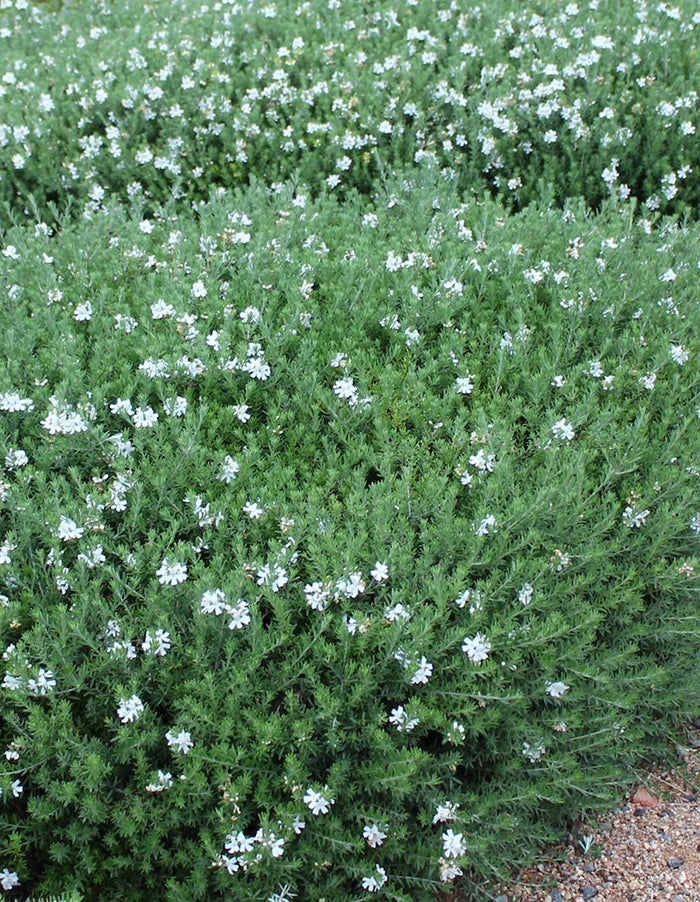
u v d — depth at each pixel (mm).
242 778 821
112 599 910
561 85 1710
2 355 1147
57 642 845
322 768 879
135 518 950
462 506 1018
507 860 935
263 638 866
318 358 1136
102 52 2012
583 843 988
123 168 1754
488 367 1158
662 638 1003
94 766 802
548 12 1992
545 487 946
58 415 996
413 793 875
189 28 2055
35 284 1273
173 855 852
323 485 1022
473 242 1369
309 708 890
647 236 1449
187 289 1216
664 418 1091
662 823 1007
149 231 1420
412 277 1255
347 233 1386
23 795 869
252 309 1156
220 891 855
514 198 1706
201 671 865
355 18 2033
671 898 945
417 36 1901
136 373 1114
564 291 1220
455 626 906
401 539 945
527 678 927
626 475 1065
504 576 938
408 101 1767
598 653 964
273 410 1071
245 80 1891
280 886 843
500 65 1793
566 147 1688
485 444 1015
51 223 1694
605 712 972
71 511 936
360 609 907
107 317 1207
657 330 1199
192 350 1109
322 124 1754
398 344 1146
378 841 844
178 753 821
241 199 1485
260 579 888
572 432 1046
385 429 1025
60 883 845
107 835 831
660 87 1729
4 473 1014
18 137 1736
